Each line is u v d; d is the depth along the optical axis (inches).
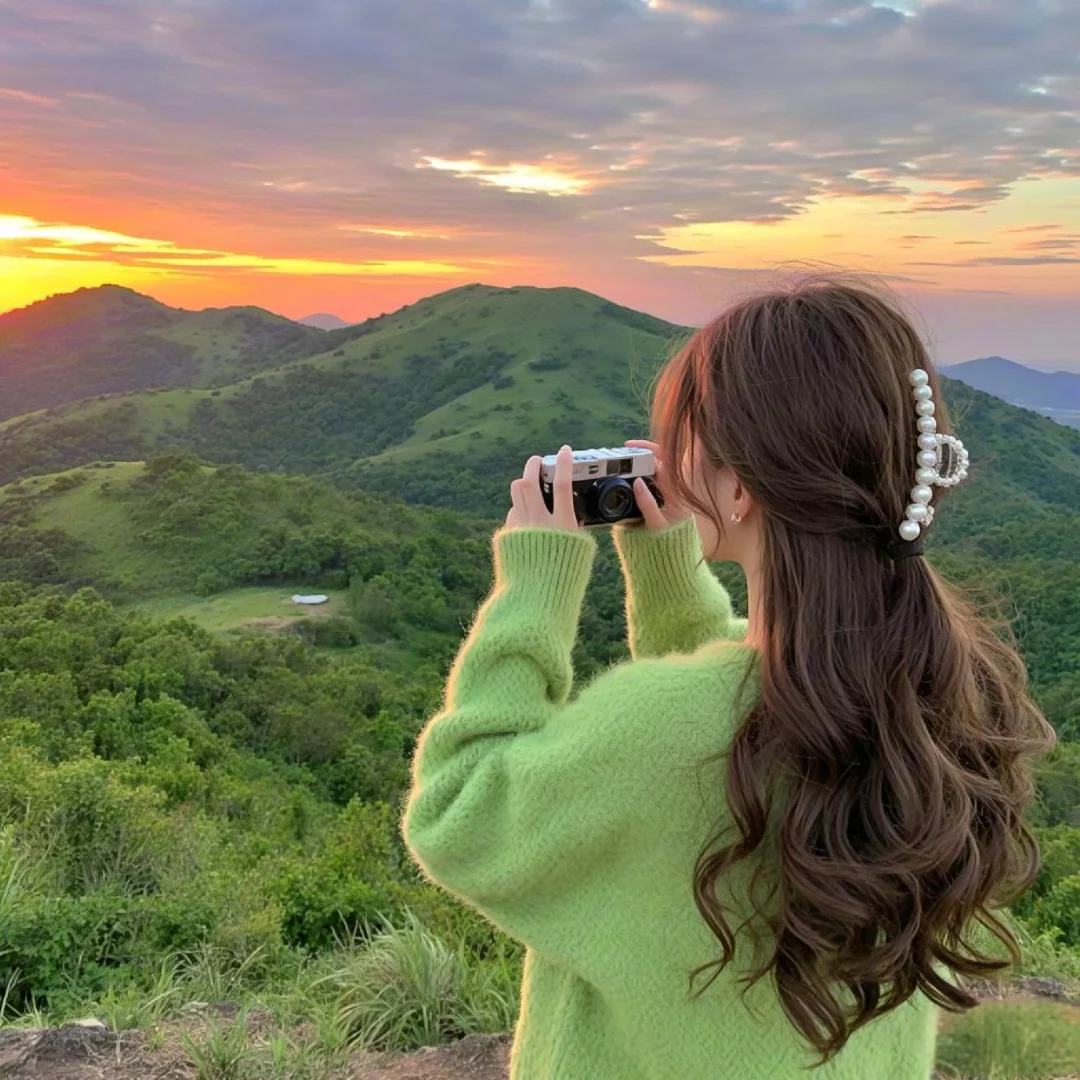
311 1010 129.8
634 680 35.3
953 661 34.4
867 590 34.0
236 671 1470.2
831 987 34.2
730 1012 33.6
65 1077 110.7
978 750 35.4
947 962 34.9
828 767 32.1
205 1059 112.6
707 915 32.0
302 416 5821.9
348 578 2507.4
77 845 230.5
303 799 631.2
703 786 33.0
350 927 193.0
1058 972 148.6
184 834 255.1
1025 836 37.8
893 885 31.3
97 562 2623.0
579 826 33.6
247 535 2677.2
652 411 42.0
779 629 34.2
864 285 38.1
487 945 162.4
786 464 34.4
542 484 45.6
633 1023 34.6
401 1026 122.4
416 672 1841.8
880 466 34.5
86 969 159.2
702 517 40.4
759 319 36.9
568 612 41.3
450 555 2667.3
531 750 35.6
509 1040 119.7
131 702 974.4
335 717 1220.5
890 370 35.3
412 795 40.2
